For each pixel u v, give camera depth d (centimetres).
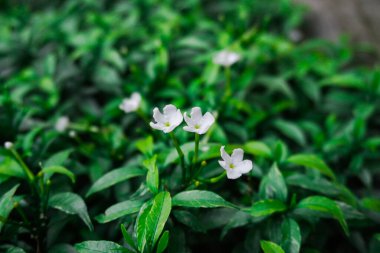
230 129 56
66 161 49
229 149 42
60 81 66
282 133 62
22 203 44
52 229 43
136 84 63
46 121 61
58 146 54
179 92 60
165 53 62
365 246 48
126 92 64
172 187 42
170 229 40
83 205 40
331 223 48
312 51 78
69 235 46
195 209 42
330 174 43
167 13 82
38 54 74
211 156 41
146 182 39
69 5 90
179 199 37
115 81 65
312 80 68
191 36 74
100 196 48
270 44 73
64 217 43
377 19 91
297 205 41
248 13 88
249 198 45
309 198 40
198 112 38
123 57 71
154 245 37
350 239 47
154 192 37
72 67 69
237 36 72
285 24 89
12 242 43
